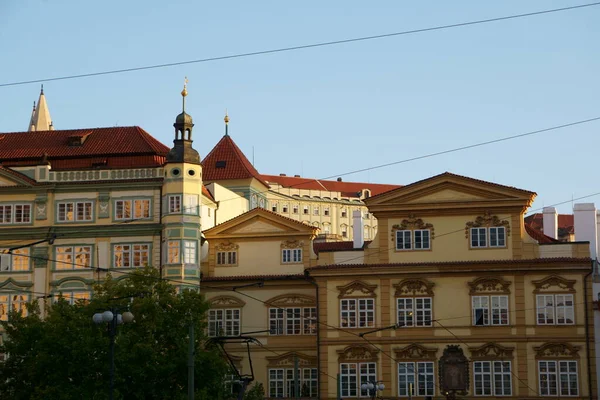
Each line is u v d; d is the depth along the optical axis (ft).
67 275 338.54
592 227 331.57
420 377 313.73
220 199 387.55
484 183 317.42
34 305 280.51
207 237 339.57
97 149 354.54
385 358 315.99
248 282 333.42
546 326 309.83
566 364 308.19
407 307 317.42
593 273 321.73
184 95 342.85
